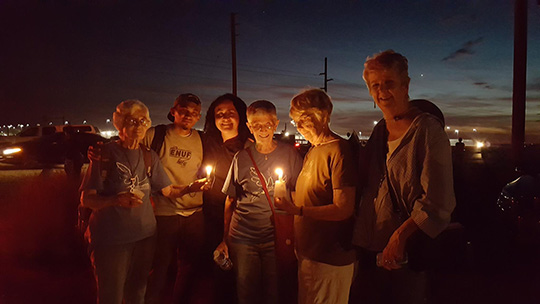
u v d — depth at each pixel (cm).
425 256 187
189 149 344
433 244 189
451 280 438
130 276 279
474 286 425
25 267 496
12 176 1425
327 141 238
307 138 246
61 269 489
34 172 1561
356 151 242
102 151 263
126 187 267
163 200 329
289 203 236
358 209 226
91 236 263
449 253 202
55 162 1706
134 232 268
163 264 334
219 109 350
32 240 608
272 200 283
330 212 225
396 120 197
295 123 245
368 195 215
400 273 201
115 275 264
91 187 258
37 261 517
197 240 349
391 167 199
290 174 286
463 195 1012
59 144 1692
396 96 194
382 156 206
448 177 183
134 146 278
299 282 250
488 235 608
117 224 262
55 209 826
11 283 444
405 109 197
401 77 193
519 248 525
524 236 514
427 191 183
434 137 185
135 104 269
